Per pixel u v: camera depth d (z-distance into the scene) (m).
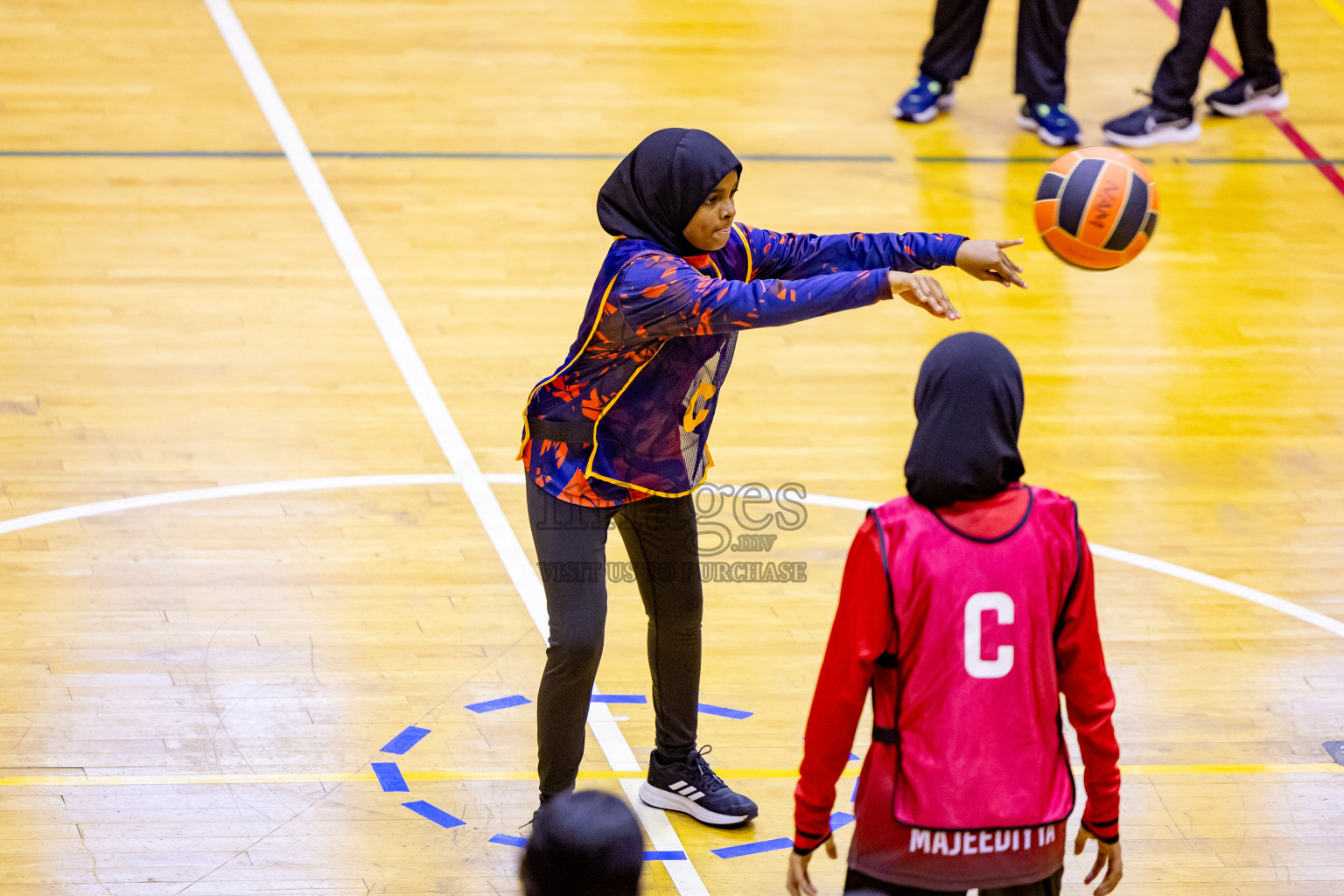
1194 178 26.78
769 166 26.28
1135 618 15.06
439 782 12.08
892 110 29.03
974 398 7.68
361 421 18.42
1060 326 21.72
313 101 28.12
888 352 20.97
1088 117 29.02
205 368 19.45
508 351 20.33
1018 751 7.80
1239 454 18.56
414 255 22.86
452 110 28.12
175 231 23.11
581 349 10.12
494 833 11.45
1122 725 13.25
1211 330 21.75
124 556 15.34
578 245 23.47
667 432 10.40
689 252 10.01
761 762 12.58
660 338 9.84
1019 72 27.84
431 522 16.33
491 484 17.19
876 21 33.84
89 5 32.03
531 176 25.75
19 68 28.66
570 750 10.81
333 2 33.16
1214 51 32.47
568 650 10.38
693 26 32.94
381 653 13.92
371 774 12.13
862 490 17.41
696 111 28.61
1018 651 7.76
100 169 24.94
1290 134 28.77
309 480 17.05
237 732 12.60
